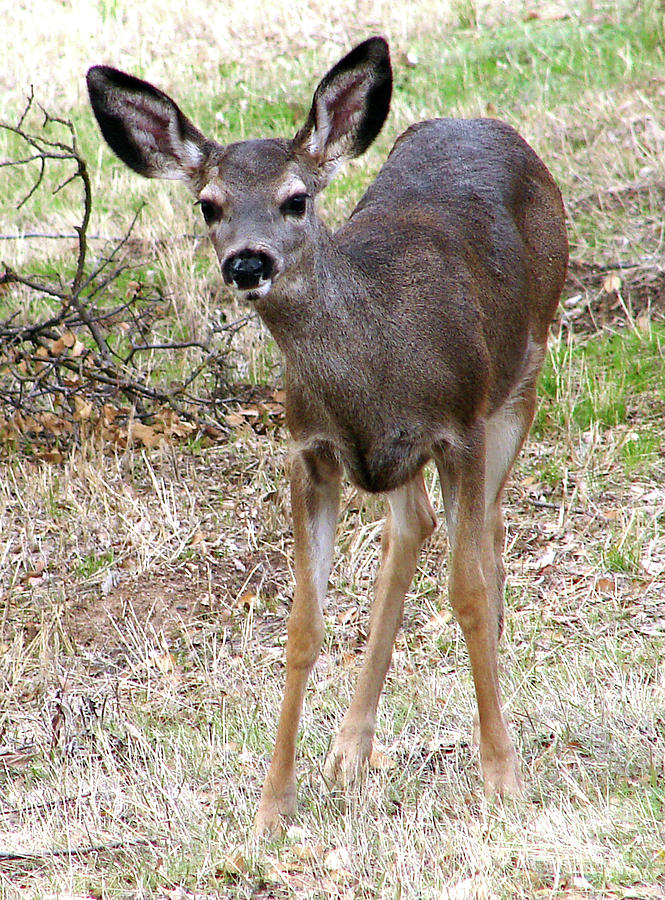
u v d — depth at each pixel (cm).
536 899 666
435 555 1183
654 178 1684
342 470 857
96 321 1394
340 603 1131
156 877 747
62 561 1194
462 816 795
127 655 1084
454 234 905
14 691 1036
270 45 2473
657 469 1250
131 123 845
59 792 877
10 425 1362
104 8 2806
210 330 1500
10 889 744
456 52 2223
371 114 836
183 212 1869
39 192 1991
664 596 1066
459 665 1020
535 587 1105
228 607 1138
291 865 752
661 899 652
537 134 1853
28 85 2403
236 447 1367
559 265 1048
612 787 802
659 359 1407
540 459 1284
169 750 925
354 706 895
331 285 807
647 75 1992
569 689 924
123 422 1415
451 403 841
